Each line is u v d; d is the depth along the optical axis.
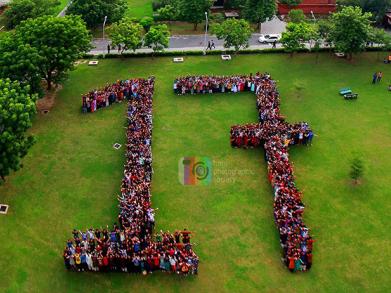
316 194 47.66
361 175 49.75
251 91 64.50
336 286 38.53
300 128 53.97
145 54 73.88
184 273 39.19
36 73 55.19
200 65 71.88
